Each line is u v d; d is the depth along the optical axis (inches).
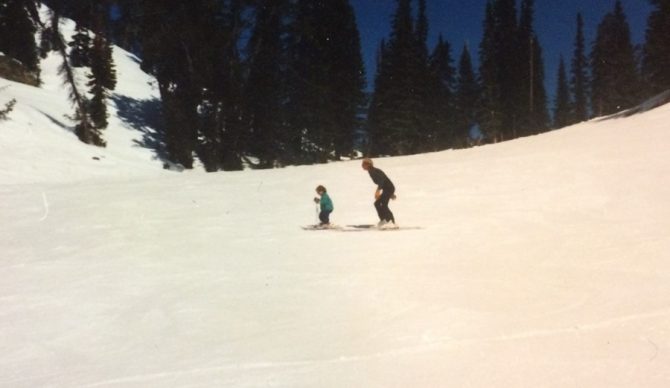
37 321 341.7
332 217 673.0
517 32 2812.5
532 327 281.6
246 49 1796.3
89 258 502.3
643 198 651.5
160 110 1955.0
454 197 749.3
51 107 1550.2
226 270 437.4
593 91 3036.4
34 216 705.6
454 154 1237.7
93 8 1606.8
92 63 1583.4
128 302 369.1
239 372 250.5
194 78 1689.2
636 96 2851.9
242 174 1090.7
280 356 265.7
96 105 1521.9
